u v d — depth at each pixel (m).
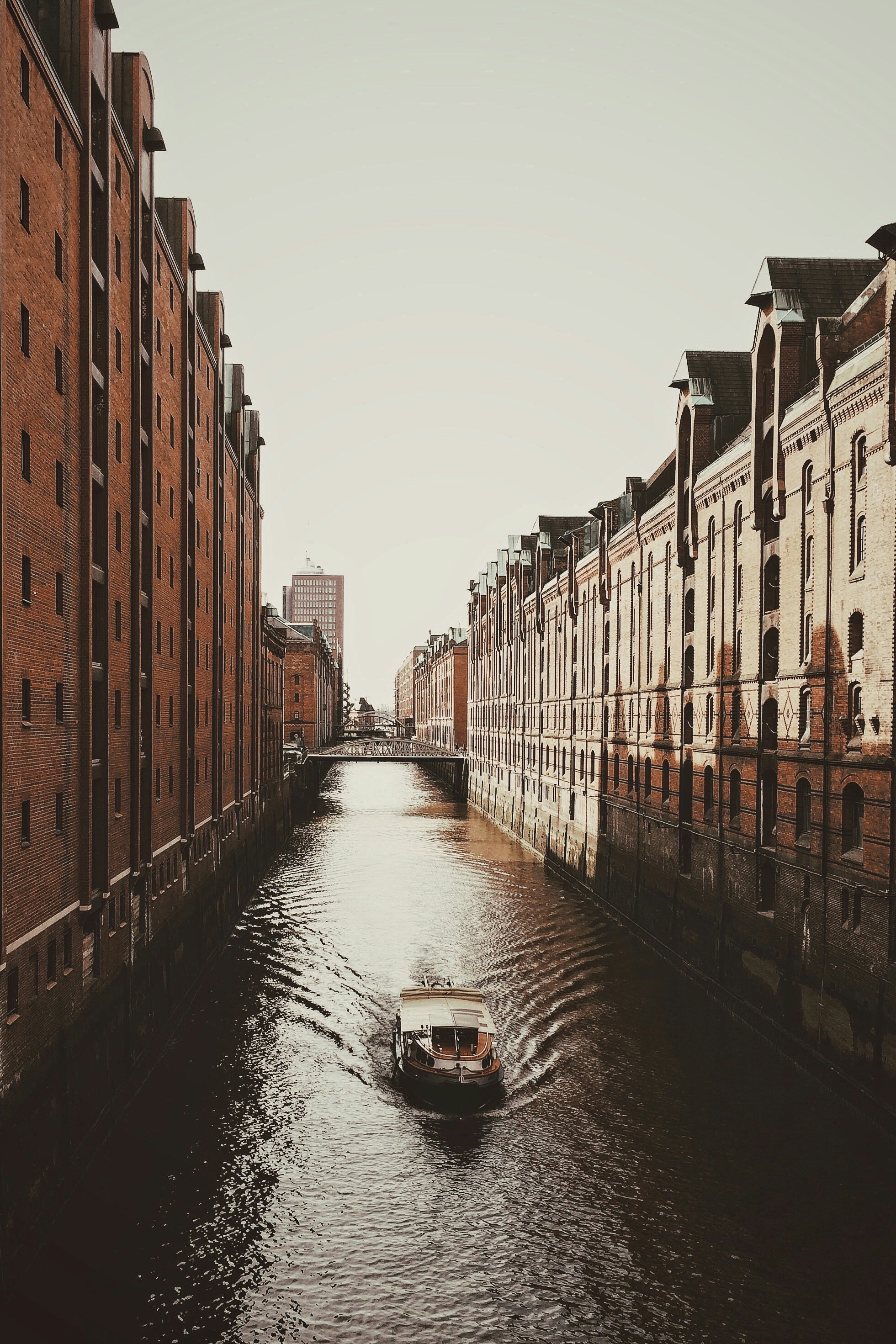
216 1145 19.91
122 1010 21.69
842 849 21.97
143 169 24.03
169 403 28.03
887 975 19.64
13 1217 14.87
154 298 25.53
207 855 33.84
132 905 22.80
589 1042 25.56
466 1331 14.55
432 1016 23.92
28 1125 15.59
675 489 34.69
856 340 23.12
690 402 33.47
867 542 20.92
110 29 20.70
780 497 25.86
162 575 26.86
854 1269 15.86
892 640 19.84
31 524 16.12
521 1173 18.94
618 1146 19.91
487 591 88.00
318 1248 16.45
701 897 31.19
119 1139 20.03
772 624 26.80
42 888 16.62
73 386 18.59
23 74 15.71
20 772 15.48
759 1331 14.51
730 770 29.02
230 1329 14.40
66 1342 13.85
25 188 15.91
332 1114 21.44
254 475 48.88
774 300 26.14
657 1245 16.55
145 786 24.50
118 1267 15.66
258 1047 25.33
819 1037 22.70
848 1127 20.56
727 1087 22.73
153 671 24.97
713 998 29.27
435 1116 21.34
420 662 177.88
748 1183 18.44
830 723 22.59
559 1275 15.81
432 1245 16.58
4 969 14.40
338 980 31.20
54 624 17.42
